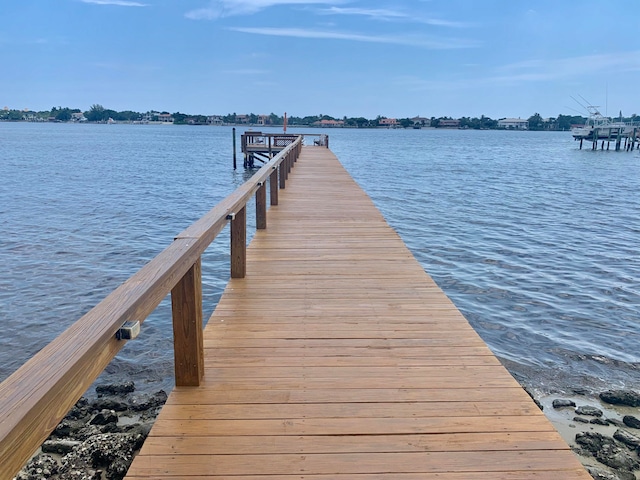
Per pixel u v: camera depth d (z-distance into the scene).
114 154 41.31
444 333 3.17
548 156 47.47
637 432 4.03
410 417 2.26
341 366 2.73
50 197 17.31
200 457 1.97
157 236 11.57
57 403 1.09
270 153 24.88
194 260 2.33
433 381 2.58
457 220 13.62
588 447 3.76
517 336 5.98
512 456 2.00
